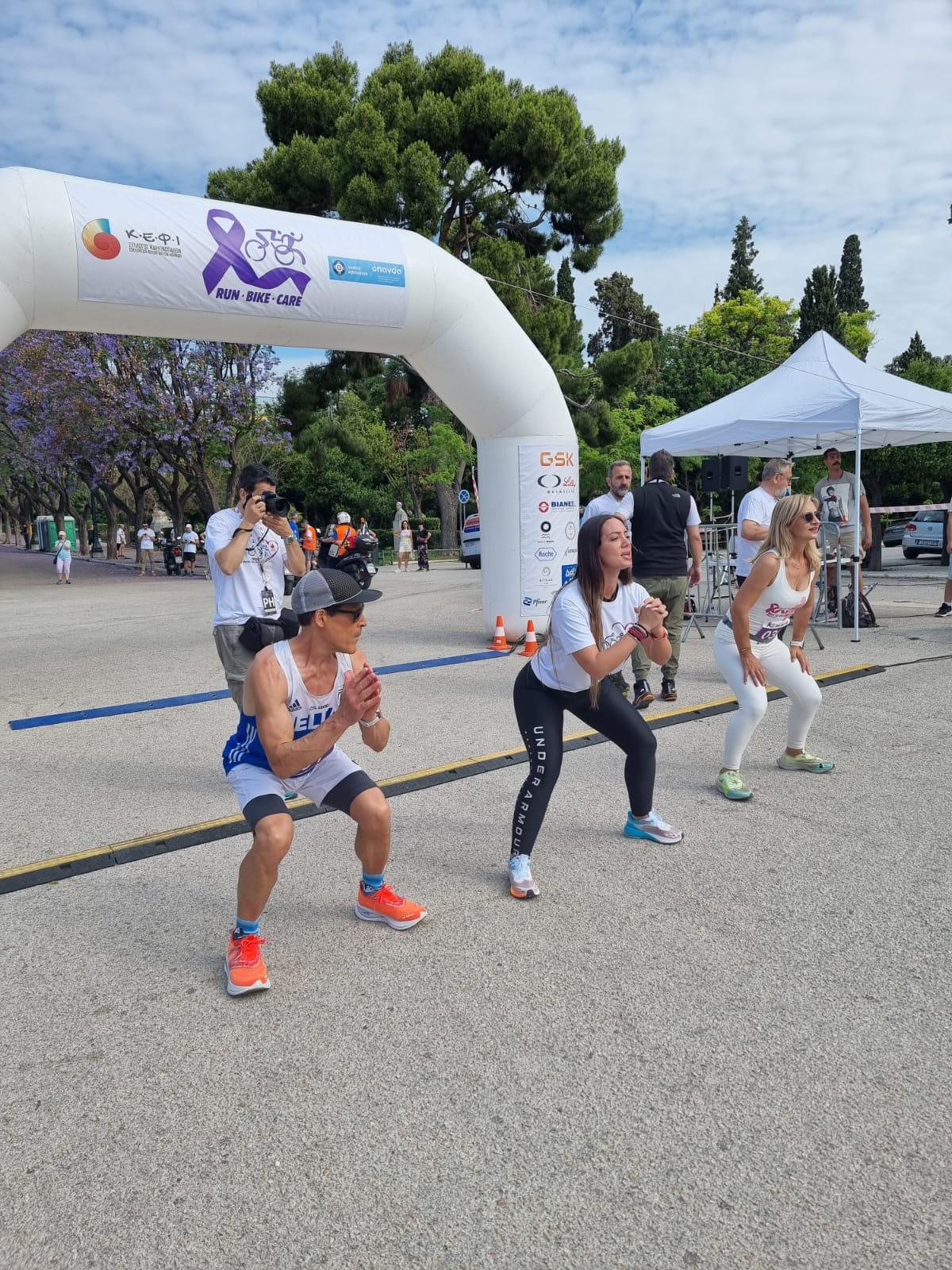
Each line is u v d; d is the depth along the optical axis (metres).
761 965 2.98
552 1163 2.12
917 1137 2.16
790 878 3.65
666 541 6.37
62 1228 1.97
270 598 4.86
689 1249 1.86
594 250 23.91
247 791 2.96
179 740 6.07
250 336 7.49
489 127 21.14
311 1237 1.93
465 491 29.72
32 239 6.38
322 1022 2.73
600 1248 1.87
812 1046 2.53
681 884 3.62
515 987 2.89
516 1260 1.85
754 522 7.14
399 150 20.83
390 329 7.91
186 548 27.17
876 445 12.06
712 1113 2.27
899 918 3.29
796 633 4.80
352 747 5.71
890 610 11.30
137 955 3.20
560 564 8.85
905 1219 1.92
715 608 11.67
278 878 3.80
